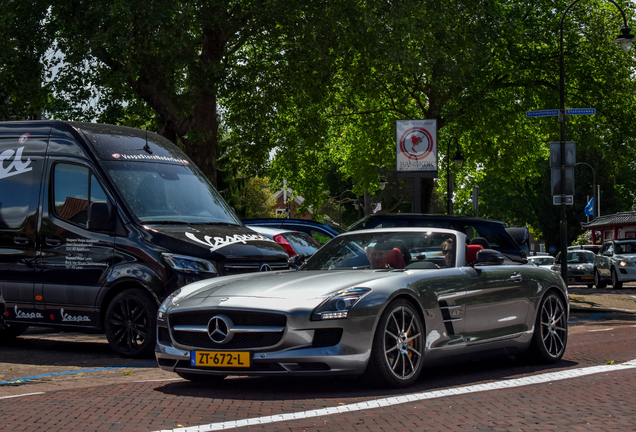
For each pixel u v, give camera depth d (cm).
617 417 531
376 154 3512
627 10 3073
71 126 1021
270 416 538
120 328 941
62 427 507
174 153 1097
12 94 2147
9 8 1984
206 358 638
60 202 998
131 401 606
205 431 492
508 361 873
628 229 5216
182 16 1920
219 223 1034
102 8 1891
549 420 521
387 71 2661
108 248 950
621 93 3031
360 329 622
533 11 3078
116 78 1916
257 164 2525
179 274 907
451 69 2556
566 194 2167
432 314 688
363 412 551
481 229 1379
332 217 6506
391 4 2256
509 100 3002
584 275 3456
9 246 1018
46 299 989
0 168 1045
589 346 1030
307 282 668
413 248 771
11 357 962
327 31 2206
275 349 618
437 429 493
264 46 2409
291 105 2636
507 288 791
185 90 2164
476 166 3856
